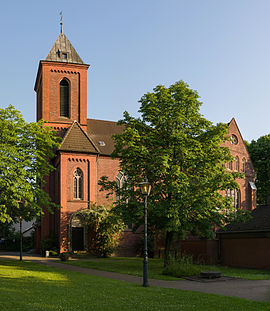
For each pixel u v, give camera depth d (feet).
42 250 138.21
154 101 96.17
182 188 85.46
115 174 151.94
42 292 48.14
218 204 92.07
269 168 188.34
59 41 161.79
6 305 37.88
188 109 96.53
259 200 193.88
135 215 93.15
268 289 55.47
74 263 106.11
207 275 69.00
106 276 73.97
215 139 94.94
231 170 166.81
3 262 104.01
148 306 40.96
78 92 158.40
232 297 46.98
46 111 152.97
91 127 165.17
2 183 88.28
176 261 80.07
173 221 85.30
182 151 89.76
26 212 109.19
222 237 111.55
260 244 98.63
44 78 154.40
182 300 44.88
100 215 132.67
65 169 138.72
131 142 90.79
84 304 41.09
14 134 97.60
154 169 90.38
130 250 145.38
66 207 136.36
